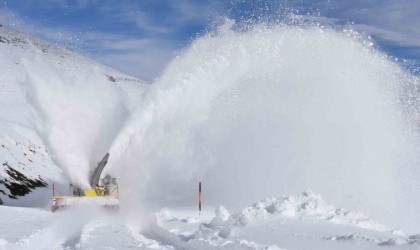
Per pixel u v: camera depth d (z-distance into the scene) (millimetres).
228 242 8047
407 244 7559
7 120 31219
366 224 9891
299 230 9266
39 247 8891
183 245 8992
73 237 10156
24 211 13500
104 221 11797
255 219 10461
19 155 25250
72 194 15875
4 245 8078
